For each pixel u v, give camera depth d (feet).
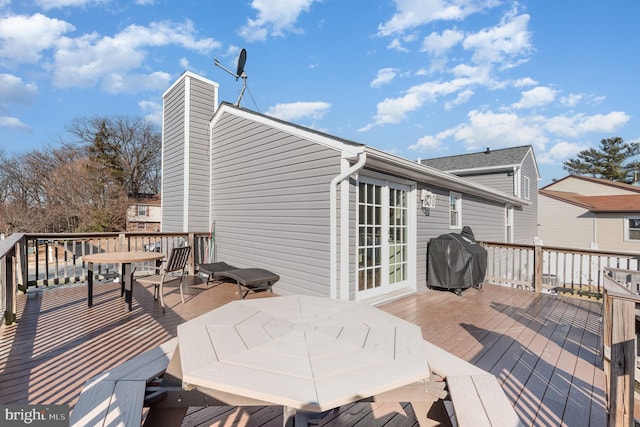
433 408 5.13
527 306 16.22
